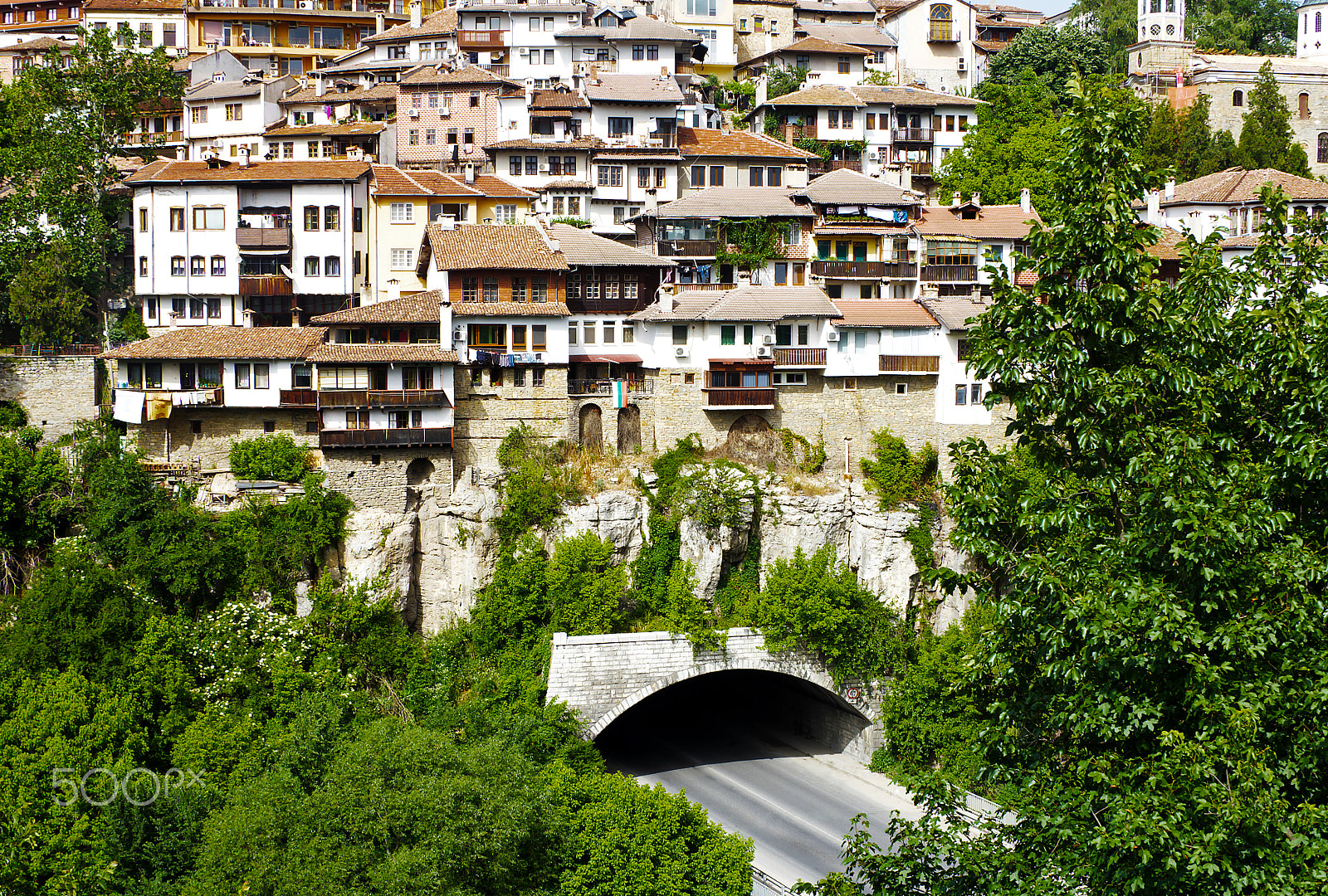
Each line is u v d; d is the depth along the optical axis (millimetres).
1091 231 31953
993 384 34125
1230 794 26641
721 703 86375
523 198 93438
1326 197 98500
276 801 47188
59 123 94188
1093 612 28812
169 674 59844
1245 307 33656
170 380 73812
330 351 72875
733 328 80750
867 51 127125
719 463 77688
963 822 32312
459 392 76312
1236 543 28906
